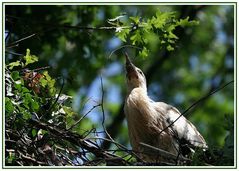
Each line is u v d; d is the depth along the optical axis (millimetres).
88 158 11891
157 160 11359
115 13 19172
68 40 17094
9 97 11500
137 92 13672
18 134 11383
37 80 12211
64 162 11539
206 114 22984
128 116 13539
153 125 13227
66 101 12453
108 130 20953
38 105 11539
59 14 17000
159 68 23984
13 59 13867
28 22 14766
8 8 16266
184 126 13445
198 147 11305
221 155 10922
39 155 11328
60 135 11492
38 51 15625
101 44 17844
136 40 12883
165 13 12805
